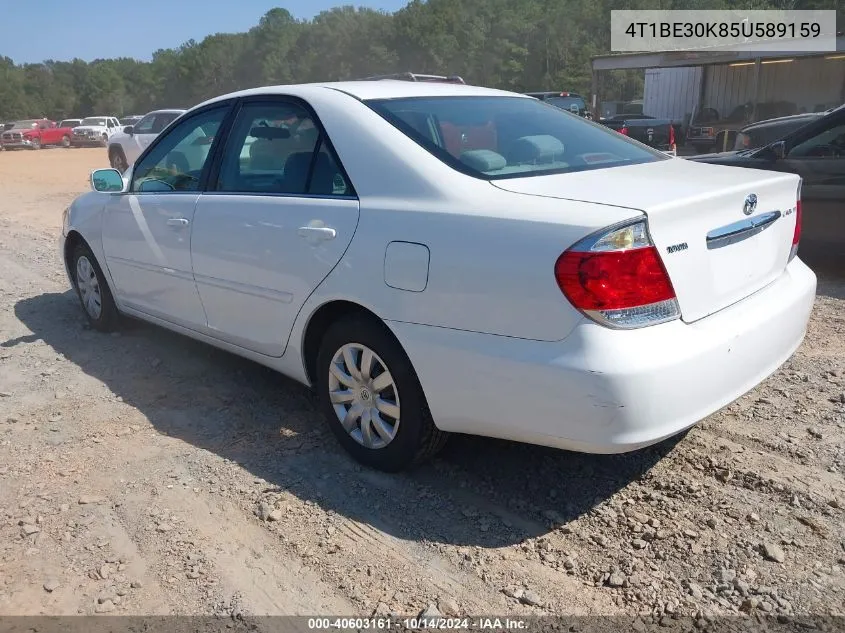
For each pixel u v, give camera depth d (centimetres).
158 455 354
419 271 282
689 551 270
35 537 293
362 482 324
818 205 618
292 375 364
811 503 293
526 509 301
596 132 375
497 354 263
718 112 2498
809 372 414
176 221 406
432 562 271
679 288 257
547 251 250
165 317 445
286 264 337
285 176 352
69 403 417
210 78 9975
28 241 973
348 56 8525
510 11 7750
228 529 294
